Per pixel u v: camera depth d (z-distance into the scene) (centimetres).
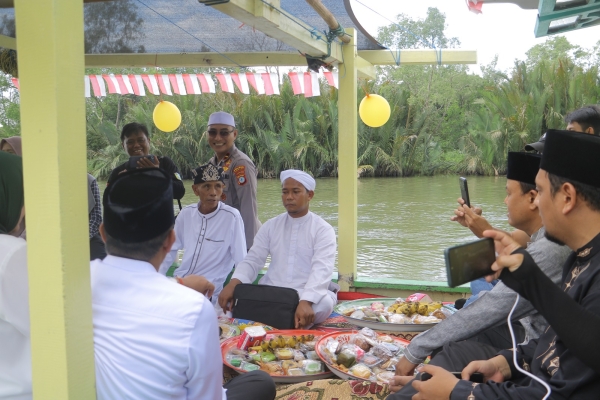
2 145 391
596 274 156
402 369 239
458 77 3133
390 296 429
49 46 132
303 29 347
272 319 352
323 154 2341
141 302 158
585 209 157
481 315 228
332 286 409
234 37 471
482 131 2600
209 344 161
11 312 156
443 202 1664
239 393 216
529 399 165
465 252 148
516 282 151
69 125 138
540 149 271
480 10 338
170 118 520
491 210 1353
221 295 379
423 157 2594
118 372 155
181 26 446
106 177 2323
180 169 2348
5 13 389
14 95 2072
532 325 235
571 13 290
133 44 496
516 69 2648
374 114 417
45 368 143
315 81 456
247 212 500
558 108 2458
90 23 441
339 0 386
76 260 142
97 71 2038
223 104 2402
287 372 272
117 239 163
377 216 1397
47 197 137
